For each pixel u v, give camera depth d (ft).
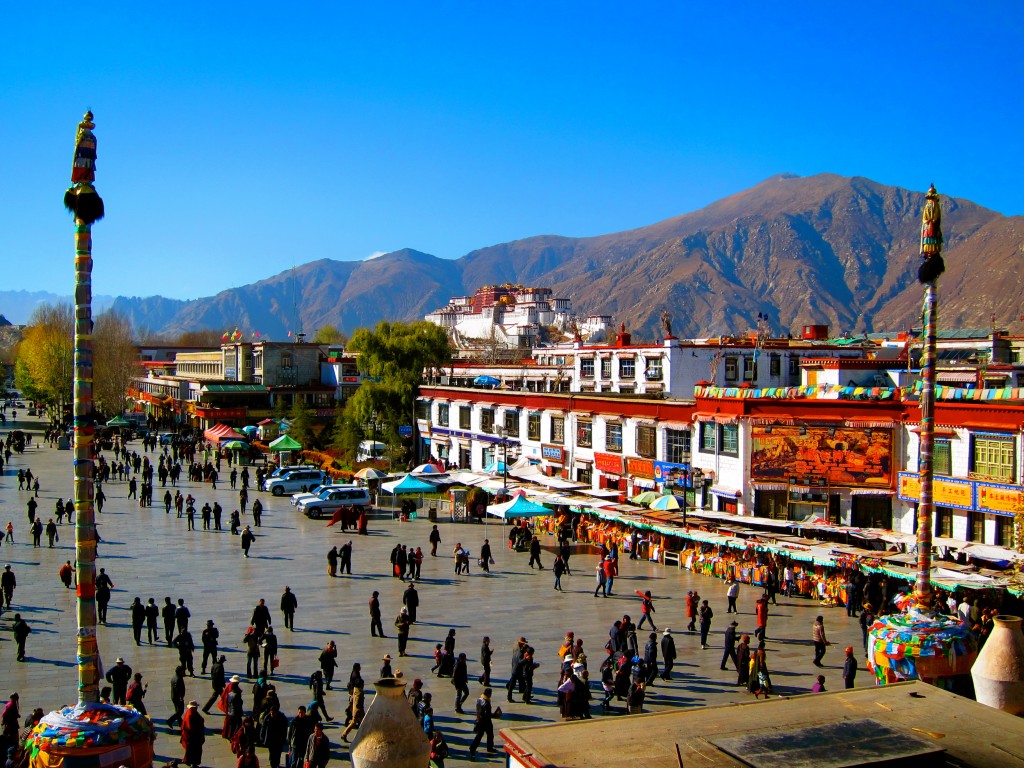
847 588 117.29
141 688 74.64
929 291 73.31
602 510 153.58
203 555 143.74
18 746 64.80
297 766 65.87
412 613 106.83
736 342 231.09
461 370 317.63
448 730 76.18
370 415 274.77
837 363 188.85
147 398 448.65
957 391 135.23
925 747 38.11
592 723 41.37
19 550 145.18
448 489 202.90
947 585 103.71
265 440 288.92
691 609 105.81
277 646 96.32
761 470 152.76
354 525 172.76
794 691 85.15
